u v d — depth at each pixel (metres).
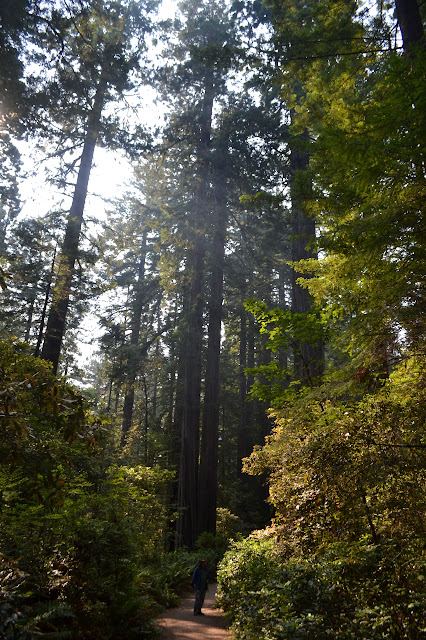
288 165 19.42
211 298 21.61
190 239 21.14
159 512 16.73
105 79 18.67
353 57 9.41
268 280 26.05
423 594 4.37
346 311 6.60
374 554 5.14
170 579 12.68
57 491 5.02
